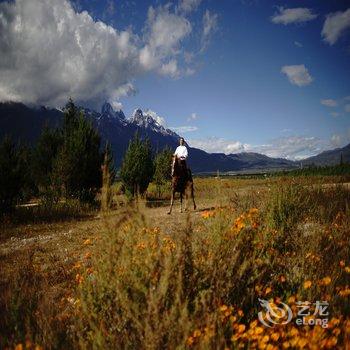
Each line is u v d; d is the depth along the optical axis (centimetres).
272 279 514
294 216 823
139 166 2788
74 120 2669
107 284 433
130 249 426
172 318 363
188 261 436
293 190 924
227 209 547
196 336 370
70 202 2216
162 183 3684
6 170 1936
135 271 415
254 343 367
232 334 390
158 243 438
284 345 363
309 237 711
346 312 454
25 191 2902
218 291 428
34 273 764
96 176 2444
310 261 582
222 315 404
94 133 2456
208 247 484
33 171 2672
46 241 1285
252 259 504
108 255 432
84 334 445
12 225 1775
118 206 438
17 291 598
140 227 439
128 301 392
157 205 2395
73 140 2386
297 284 520
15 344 419
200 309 392
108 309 429
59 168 2336
